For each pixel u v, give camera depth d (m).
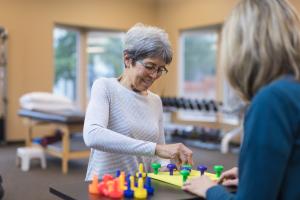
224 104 7.24
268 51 0.92
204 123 7.79
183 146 1.49
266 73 0.93
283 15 0.95
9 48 7.16
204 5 7.55
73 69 8.17
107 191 1.18
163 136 1.84
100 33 8.27
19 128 7.27
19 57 7.25
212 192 1.09
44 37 7.48
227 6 7.08
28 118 5.62
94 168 1.66
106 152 1.57
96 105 1.60
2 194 3.56
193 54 8.16
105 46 8.37
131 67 1.65
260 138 0.87
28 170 4.93
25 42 7.30
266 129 0.87
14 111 7.23
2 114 7.12
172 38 8.25
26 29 7.29
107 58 8.41
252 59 0.94
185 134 7.13
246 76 0.95
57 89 7.94
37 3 7.38
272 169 0.86
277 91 0.88
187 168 1.46
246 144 0.91
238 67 0.96
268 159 0.86
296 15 0.97
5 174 4.68
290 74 0.94
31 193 3.84
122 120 1.66
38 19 7.40
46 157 5.88
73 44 8.14
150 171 1.69
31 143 5.65
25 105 5.73
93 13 7.95
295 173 0.89
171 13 8.24
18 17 7.21
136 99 1.69
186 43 8.24
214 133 6.81
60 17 7.61
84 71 8.23
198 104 6.98
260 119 0.88
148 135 1.71
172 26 8.24
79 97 8.23
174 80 8.20
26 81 7.33
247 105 0.99
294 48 0.93
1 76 7.10
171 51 1.63
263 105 0.88
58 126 4.98
